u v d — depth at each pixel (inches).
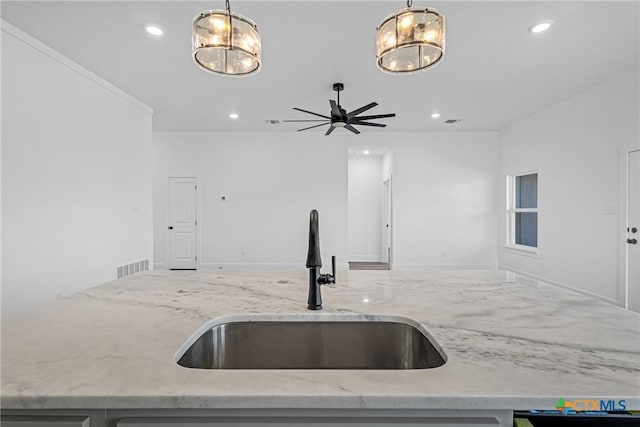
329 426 24.2
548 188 189.8
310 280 45.5
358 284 60.3
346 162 251.3
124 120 163.6
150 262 186.5
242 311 44.3
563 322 39.3
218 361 41.8
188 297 51.3
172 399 23.8
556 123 182.7
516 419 25.0
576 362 28.7
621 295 143.5
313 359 43.2
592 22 100.8
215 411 25.1
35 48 112.3
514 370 27.2
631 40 112.0
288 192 252.1
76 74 131.3
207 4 92.4
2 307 102.7
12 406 23.8
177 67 134.3
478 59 126.2
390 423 24.4
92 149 141.1
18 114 107.2
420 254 250.5
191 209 253.3
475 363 28.5
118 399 23.9
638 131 135.8
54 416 25.0
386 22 53.7
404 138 249.6
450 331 36.3
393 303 47.8
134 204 172.4
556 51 119.7
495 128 237.6
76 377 26.1
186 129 243.6
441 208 249.8
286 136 251.3
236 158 251.9
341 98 171.9
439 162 249.3
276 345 43.3
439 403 23.6
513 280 63.6
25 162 109.8
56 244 122.6
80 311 43.8
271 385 25.0
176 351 31.4
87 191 138.4
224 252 253.1
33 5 92.7
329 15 97.0
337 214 251.9
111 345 32.5
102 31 106.7
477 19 98.9
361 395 23.8
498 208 247.1
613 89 146.6
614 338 34.2
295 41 112.2
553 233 185.5
